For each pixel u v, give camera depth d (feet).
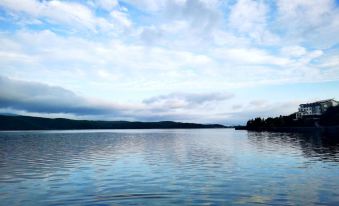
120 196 78.38
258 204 68.64
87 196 78.84
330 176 102.63
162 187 88.94
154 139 430.20
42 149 246.47
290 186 86.99
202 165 136.67
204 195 78.18
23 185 94.17
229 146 256.93
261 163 139.54
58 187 90.68
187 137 504.84
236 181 96.32
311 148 214.07
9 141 392.27
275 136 427.74
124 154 196.13
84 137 536.42
